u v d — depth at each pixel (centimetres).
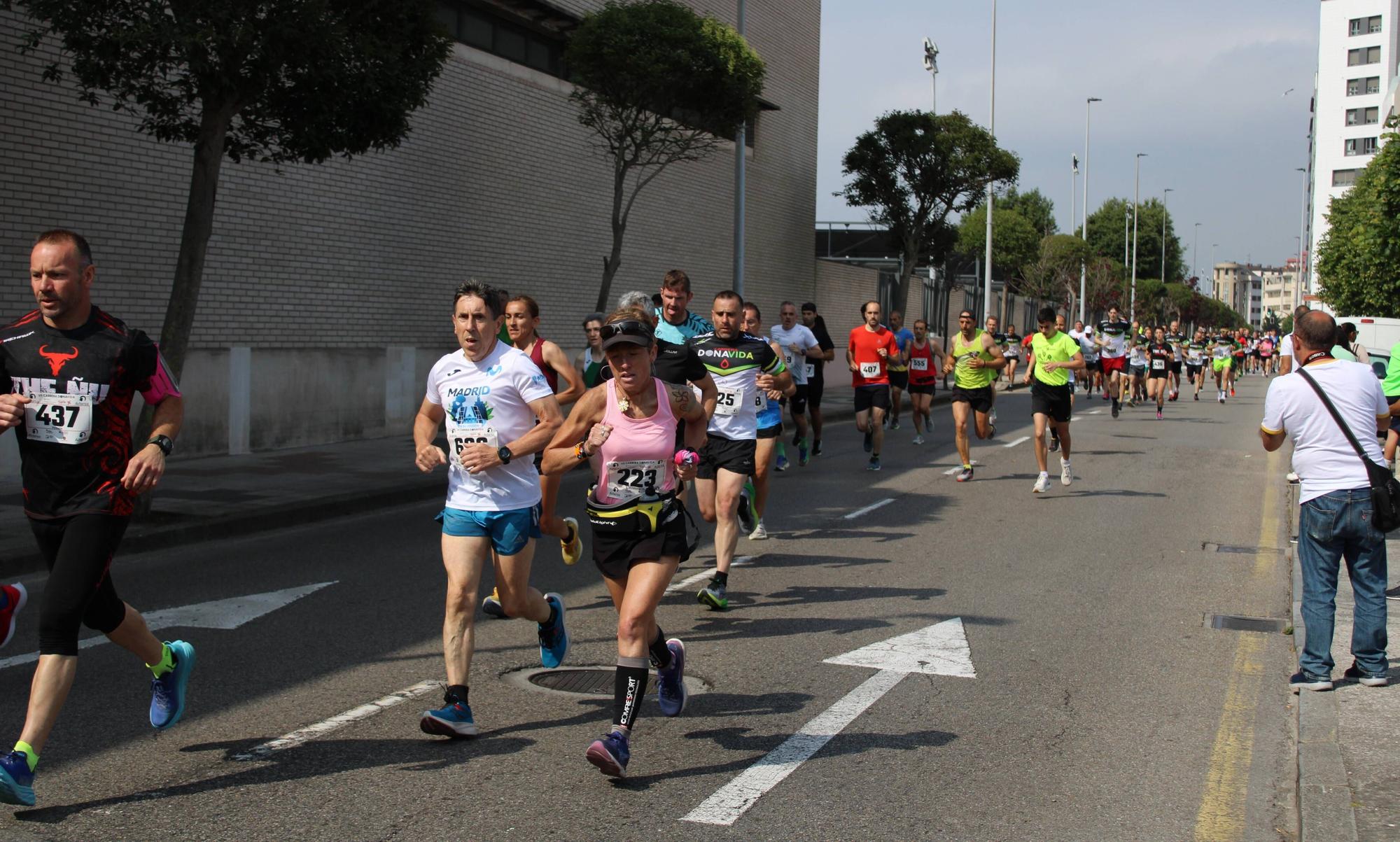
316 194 1731
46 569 925
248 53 1026
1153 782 502
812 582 901
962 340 1502
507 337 916
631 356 503
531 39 2225
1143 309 8906
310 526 1147
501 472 546
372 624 751
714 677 645
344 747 524
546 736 544
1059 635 746
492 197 2112
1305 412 623
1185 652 712
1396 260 2641
